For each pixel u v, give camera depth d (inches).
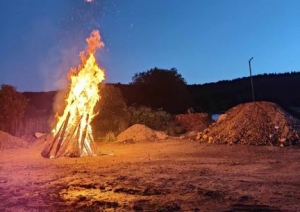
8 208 253.6
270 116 638.5
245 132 623.5
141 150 572.7
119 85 1517.0
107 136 745.6
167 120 954.1
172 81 1485.0
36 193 294.2
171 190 291.7
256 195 268.8
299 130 596.7
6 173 387.2
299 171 356.5
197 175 351.9
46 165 439.2
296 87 2418.8
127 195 280.7
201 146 595.5
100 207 249.9
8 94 895.1
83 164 440.5
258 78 2780.5
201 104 1759.4
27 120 951.6
